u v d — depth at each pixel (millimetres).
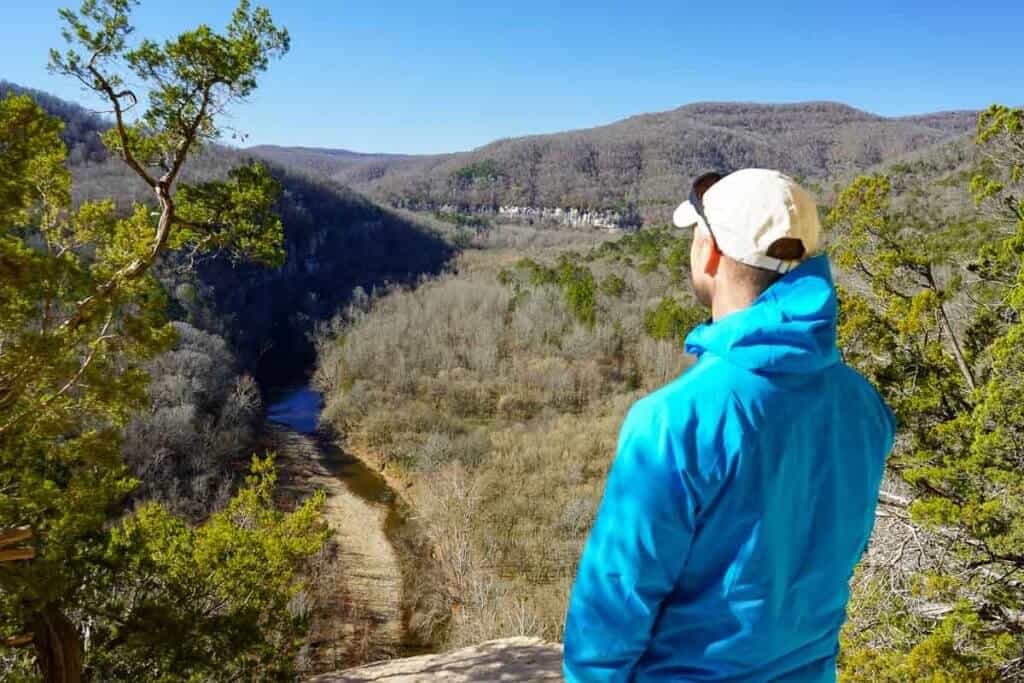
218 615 10266
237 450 39969
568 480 35969
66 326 7180
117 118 8977
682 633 1287
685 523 1225
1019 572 9133
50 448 8250
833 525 1323
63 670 8453
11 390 6844
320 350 68625
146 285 8484
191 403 37938
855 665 8789
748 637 1243
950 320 13156
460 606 25750
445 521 31750
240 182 10055
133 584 10008
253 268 73688
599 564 1283
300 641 11164
